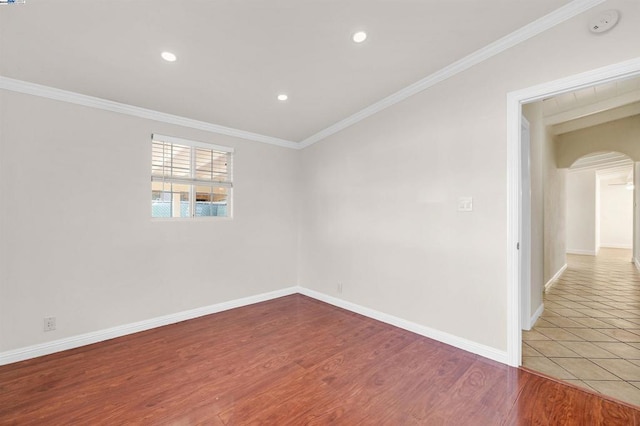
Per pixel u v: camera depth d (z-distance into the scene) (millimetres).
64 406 1798
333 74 2590
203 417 1701
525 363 2305
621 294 4246
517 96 2191
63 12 1678
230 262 3691
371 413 1729
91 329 2701
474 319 2461
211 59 2250
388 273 3160
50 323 2502
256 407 1789
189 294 3334
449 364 2281
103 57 2143
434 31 2096
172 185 3340
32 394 1916
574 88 1944
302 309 3658
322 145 4012
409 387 1985
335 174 3820
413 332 2902
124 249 2900
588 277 5320
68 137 2605
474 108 2441
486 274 2381
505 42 2223
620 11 1759
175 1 1644
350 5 1786
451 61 2498
